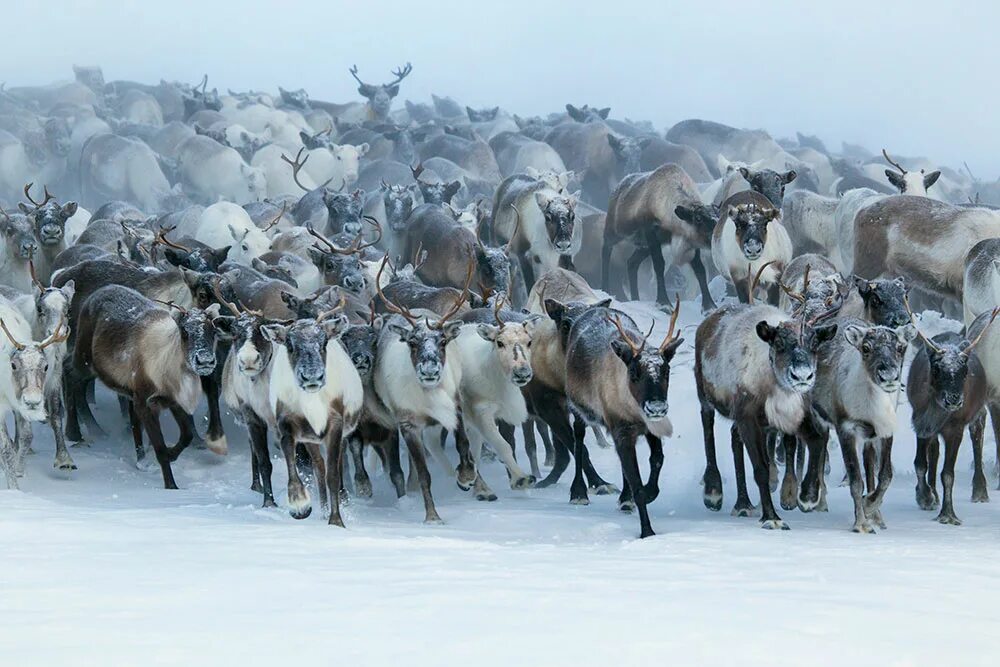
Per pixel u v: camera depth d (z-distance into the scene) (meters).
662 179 64.81
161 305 47.88
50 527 30.67
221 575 25.06
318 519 35.16
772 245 55.03
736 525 34.25
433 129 147.75
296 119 149.62
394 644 19.98
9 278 58.91
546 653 19.61
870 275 55.84
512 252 65.38
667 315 63.38
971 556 28.52
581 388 36.53
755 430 34.41
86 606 22.36
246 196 107.69
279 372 34.47
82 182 117.25
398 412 37.31
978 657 19.97
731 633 20.73
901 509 38.19
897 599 23.56
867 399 33.75
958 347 35.78
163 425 51.03
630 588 24.11
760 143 133.75
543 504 39.34
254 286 49.56
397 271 56.38
